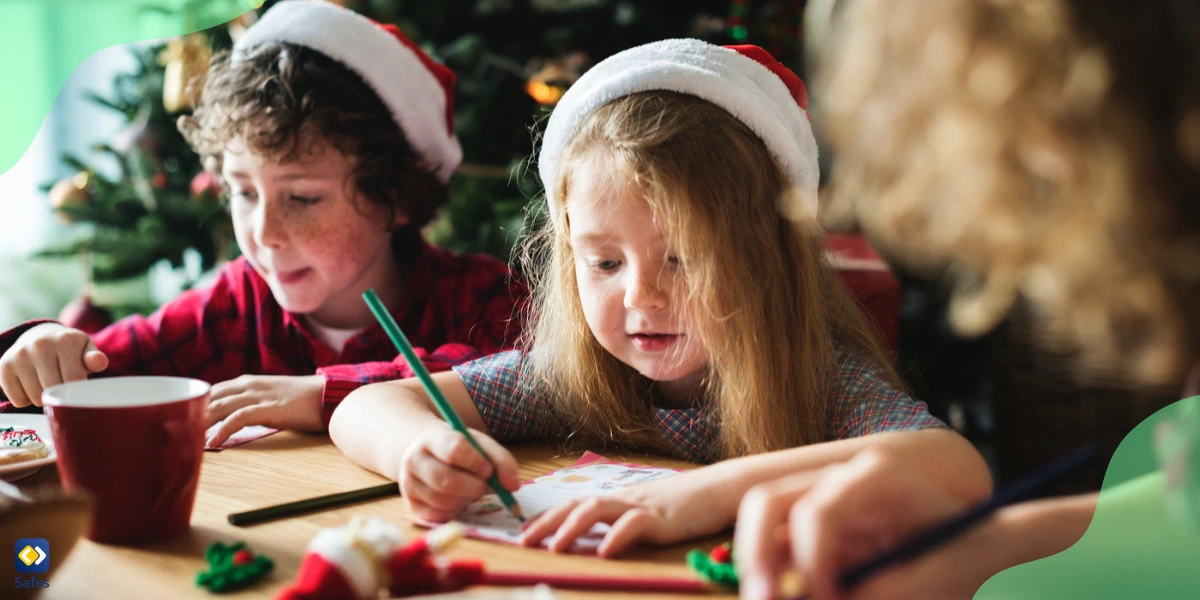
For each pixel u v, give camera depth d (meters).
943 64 0.37
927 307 1.98
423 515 0.72
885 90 0.40
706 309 0.94
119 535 0.65
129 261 2.35
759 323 0.96
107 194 2.36
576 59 2.29
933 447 0.75
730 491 0.69
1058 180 0.36
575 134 1.03
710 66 1.01
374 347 1.45
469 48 2.23
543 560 0.64
